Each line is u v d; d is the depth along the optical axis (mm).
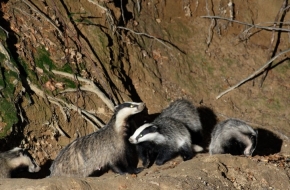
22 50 15086
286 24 21281
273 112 19578
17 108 14055
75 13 17125
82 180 11352
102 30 17547
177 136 14305
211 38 20828
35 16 16047
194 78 19672
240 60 20656
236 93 19766
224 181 12344
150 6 20281
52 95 15133
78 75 15883
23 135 14273
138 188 11414
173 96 18719
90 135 13281
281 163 13906
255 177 12984
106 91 16297
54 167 13234
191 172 12273
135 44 18719
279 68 20703
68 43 16359
